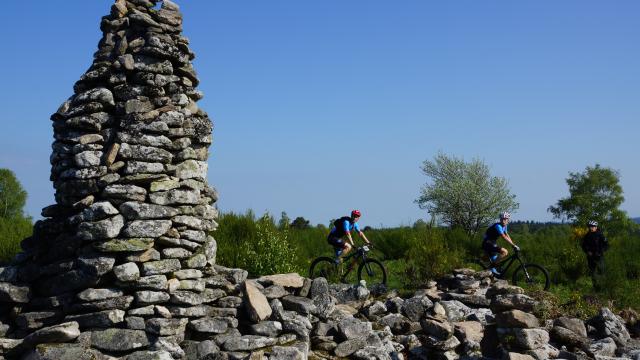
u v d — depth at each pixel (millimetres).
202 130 7762
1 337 6418
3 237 10602
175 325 6680
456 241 17547
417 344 8477
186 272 7074
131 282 6570
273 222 13641
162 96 7375
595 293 12211
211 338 6938
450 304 10016
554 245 17391
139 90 7250
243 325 7309
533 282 12797
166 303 6828
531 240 18859
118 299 6492
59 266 6594
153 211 6785
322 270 12336
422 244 13742
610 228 42188
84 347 6172
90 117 6961
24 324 6496
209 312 7168
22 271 6820
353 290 9781
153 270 6707
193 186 7359
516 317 7273
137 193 6777
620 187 43406
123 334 6367
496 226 13078
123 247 6523
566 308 10016
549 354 7590
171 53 7516
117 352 6316
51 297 6570
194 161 7465
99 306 6430
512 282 12992
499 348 7441
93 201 6762
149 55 7391
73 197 6906
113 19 7617
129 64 7207
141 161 6938
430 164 27969
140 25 7535
